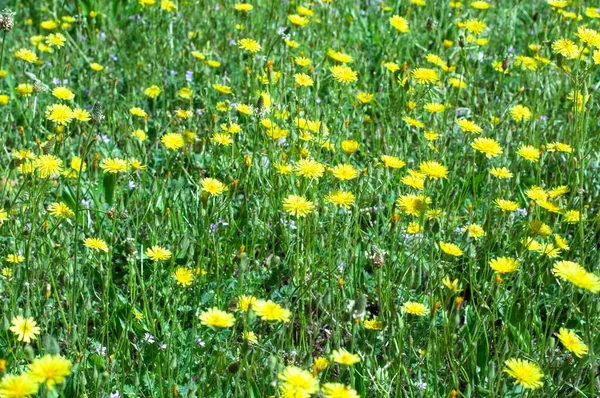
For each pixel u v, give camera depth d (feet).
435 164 10.05
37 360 6.64
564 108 15.38
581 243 9.89
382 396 8.34
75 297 8.80
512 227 11.27
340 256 10.27
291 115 13.29
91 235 10.84
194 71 16.19
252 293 9.72
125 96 15.71
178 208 11.17
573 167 12.01
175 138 11.80
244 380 8.46
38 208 10.36
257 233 11.21
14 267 9.31
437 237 10.59
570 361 8.75
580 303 10.13
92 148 13.25
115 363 8.48
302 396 6.81
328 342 8.12
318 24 18.43
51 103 14.79
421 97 13.34
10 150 13.56
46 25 16.72
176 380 8.66
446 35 17.87
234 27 18.19
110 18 18.60
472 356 8.43
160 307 10.02
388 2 19.93
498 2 20.08
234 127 12.09
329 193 10.50
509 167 12.94
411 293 10.05
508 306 9.12
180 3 19.04
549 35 17.51
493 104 15.15
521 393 8.36
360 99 13.61
